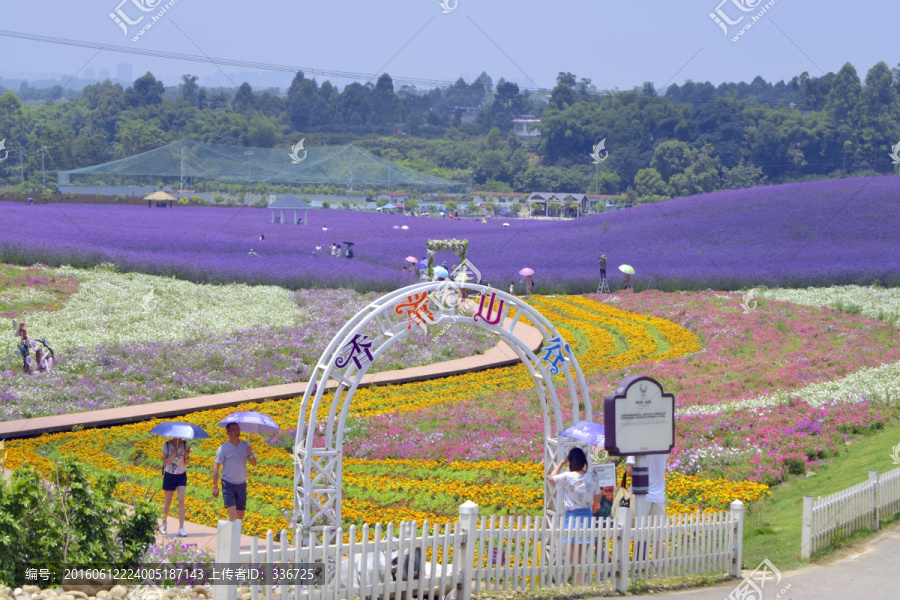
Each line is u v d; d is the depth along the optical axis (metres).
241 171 108.94
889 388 20.73
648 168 122.19
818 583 10.02
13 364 23.98
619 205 118.06
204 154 110.69
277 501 14.40
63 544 8.89
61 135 120.19
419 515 13.70
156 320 30.41
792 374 23.61
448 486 15.02
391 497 14.62
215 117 140.50
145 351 25.86
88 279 36.38
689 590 10.23
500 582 10.01
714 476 15.56
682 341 30.14
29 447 17.88
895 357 25.27
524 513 13.77
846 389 20.94
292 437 18.50
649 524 10.45
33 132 132.62
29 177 115.44
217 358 25.55
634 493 11.12
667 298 38.34
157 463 17.27
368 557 8.88
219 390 23.09
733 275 41.75
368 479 15.53
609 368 26.27
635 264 47.16
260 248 49.25
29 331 27.58
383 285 39.53
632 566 10.31
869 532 12.20
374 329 25.44
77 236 47.12
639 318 34.62
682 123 127.25
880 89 123.00
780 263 45.28
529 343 29.14
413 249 53.31
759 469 15.43
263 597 8.34
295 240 56.44
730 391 22.27
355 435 18.62
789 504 14.00
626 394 10.89
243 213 80.25
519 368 25.95
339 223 74.25
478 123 184.62
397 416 20.16
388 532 8.67
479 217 104.50
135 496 12.75
